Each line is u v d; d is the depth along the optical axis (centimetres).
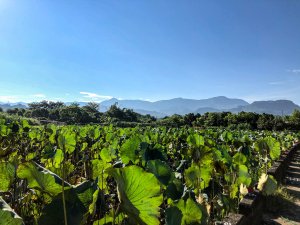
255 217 490
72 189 219
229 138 1045
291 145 1644
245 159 518
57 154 430
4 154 469
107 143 730
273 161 883
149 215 195
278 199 665
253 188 523
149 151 381
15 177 261
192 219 239
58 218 207
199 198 351
